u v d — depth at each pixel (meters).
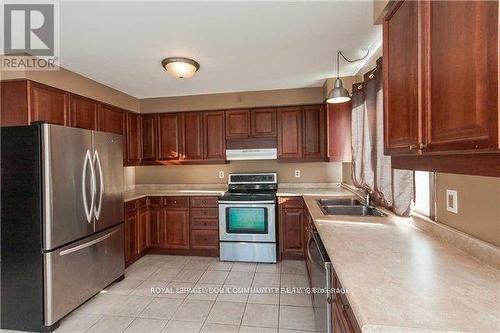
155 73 2.95
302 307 2.35
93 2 1.61
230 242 3.50
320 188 3.95
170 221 3.76
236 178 4.02
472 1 0.74
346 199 2.84
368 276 1.04
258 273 3.10
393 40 1.30
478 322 0.75
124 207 3.21
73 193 2.31
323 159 3.68
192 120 3.98
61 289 2.17
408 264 1.15
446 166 0.95
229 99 3.87
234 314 2.26
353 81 3.12
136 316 2.25
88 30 1.96
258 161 4.14
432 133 0.96
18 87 2.35
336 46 2.33
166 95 3.95
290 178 4.07
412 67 1.10
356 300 0.87
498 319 0.76
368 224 1.80
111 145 2.81
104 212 2.68
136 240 3.48
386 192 2.00
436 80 0.94
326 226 1.76
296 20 1.89
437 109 0.93
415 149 1.07
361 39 2.20
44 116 2.49
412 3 1.09
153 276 3.04
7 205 2.13
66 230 2.23
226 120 3.90
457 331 0.72
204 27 1.96
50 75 2.57
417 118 1.05
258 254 3.45
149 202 3.80
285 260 3.51
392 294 0.90
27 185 2.10
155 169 4.38
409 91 1.13
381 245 1.39
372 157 2.18
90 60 2.55
